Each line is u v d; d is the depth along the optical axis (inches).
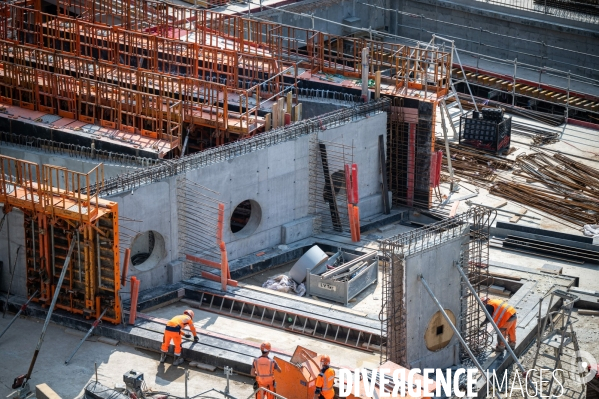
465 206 1827.0
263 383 1189.7
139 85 1813.5
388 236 1715.1
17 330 1385.3
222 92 1889.8
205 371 1300.4
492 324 1283.2
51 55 1988.2
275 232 1646.2
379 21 2721.5
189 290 1485.0
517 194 1861.5
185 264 1509.6
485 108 2095.2
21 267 1430.9
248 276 1581.0
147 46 1967.3
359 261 1544.0
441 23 2642.7
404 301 1230.9
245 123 1745.8
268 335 1401.3
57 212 1357.0
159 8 2194.9
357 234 1670.8
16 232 1419.8
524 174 1953.7
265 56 1964.8
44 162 1724.9
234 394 1250.6
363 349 1365.7
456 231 1283.2
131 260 1531.7
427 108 1764.3
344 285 1476.4
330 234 1701.5
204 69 1923.0
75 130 1759.4
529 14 2493.8
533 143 2110.0
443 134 1999.3
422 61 1886.1
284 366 1210.0
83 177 1689.2
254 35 2197.3
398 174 1808.6
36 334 1376.7
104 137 1731.1
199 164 1517.0
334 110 1824.6
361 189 1763.0
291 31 2559.1
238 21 2185.0
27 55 2052.2
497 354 1334.9
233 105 1849.2
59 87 1829.5
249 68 1929.1
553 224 1765.5
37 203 1375.5
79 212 1333.7
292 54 2096.5
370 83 1868.8
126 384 1200.2
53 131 1760.6
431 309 1259.8
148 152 1670.8
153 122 1733.5
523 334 1385.3
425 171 1790.1
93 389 1198.3
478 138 2038.6
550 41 2472.9
